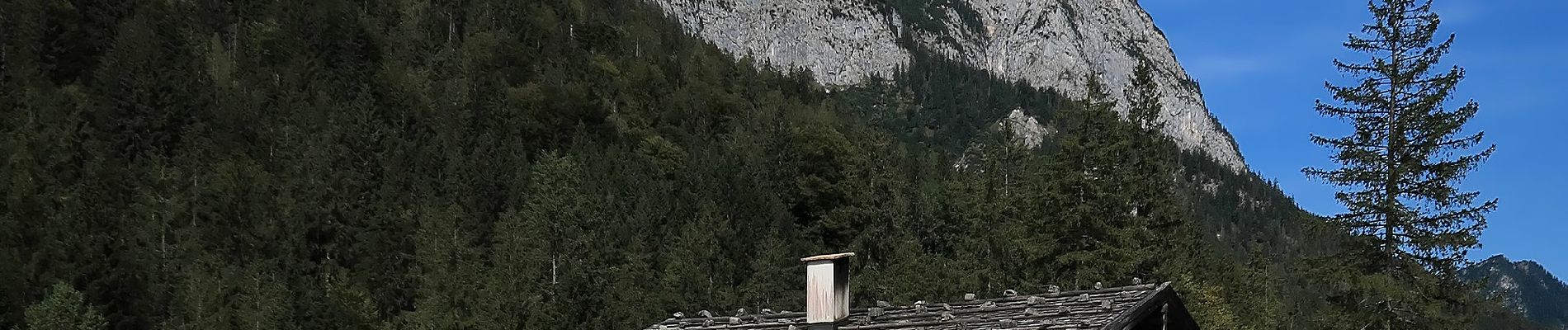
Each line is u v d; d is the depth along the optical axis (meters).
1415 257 31.05
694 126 120.38
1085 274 41.50
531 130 104.31
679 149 103.25
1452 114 30.92
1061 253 43.81
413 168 86.56
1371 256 31.81
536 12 140.12
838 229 79.75
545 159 91.12
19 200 69.69
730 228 71.94
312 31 112.69
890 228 69.62
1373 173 31.41
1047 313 15.95
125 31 103.88
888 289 54.88
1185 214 53.84
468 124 102.12
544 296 55.72
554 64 126.56
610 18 161.25
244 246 72.38
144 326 60.19
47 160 78.06
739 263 66.31
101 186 76.00
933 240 72.94
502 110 105.06
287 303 59.91
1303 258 33.31
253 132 90.00
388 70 109.81
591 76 122.25
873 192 76.38
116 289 61.22
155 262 67.75
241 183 77.12
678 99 123.19
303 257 72.31
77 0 103.94
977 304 17.52
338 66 107.88
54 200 72.44
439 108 104.69
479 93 107.69
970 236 63.44
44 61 97.50
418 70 115.81
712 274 62.41
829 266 16.41
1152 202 43.75
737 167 92.44
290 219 75.19
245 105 94.69
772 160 93.38
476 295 58.19
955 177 89.94
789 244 74.25
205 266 68.12
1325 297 33.53
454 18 132.50
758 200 83.25
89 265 62.91
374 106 98.56
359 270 70.88
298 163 83.19
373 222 76.25
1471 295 31.14
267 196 76.94
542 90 107.50
